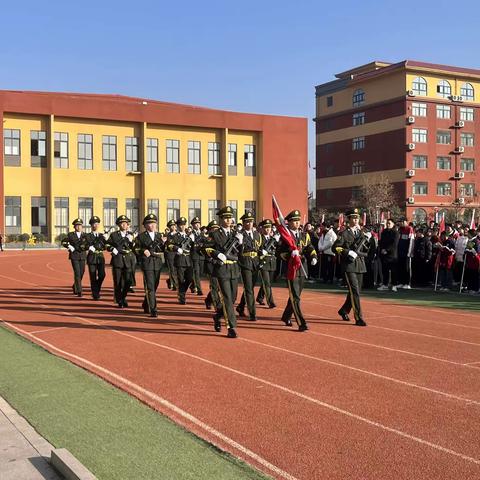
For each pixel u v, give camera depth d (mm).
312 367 7922
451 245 17000
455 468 4707
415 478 4535
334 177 70312
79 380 7207
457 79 64312
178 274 14531
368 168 66000
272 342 9617
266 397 6586
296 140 52906
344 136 68875
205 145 50750
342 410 6133
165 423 5652
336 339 9867
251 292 11781
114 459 4770
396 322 11625
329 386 7008
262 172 51781
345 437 5375
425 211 61812
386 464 4785
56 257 35438
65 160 46219
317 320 11867
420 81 62562
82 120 46688
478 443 5230
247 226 11812
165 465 4656
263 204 51625
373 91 65500
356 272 11312
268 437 5379
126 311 13305
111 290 17781
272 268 13656
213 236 10250
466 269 16656
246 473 4520
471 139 64938
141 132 48281
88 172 46906
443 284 17234
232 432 5504
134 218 48531
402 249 17891
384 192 57969
